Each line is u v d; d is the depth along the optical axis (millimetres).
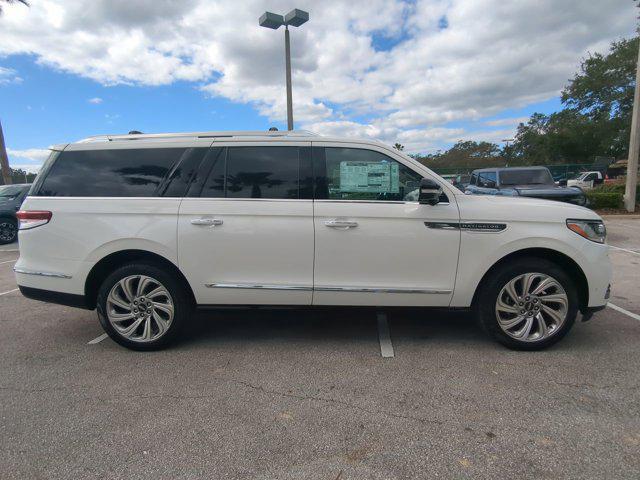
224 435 2668
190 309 4035
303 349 3975
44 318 5031
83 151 4027
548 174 10852
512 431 2666
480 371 3467
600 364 3562
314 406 2990
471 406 2953
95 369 3617
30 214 3986
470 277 3766
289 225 3771
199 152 3918
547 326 3816
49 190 4000
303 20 12352
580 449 2484
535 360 3656
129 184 3926
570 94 38500
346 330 4461
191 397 3133
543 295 3764
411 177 3854
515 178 10758
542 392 3125
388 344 4055
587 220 3762
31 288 4031
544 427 2699
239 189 3857
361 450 2506
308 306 3912
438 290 3795
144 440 2627
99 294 3916
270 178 3861
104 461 2438
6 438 2668
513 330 3848
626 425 2709
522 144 65625
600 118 37781
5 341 4285
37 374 3539
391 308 3898
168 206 3824
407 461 2404
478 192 10891
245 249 3805
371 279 3816
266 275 3842
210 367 3623
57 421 2846
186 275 3836
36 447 2570
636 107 15414
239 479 2281
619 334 4219
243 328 4566
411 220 3734
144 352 3973
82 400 3109
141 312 3941
